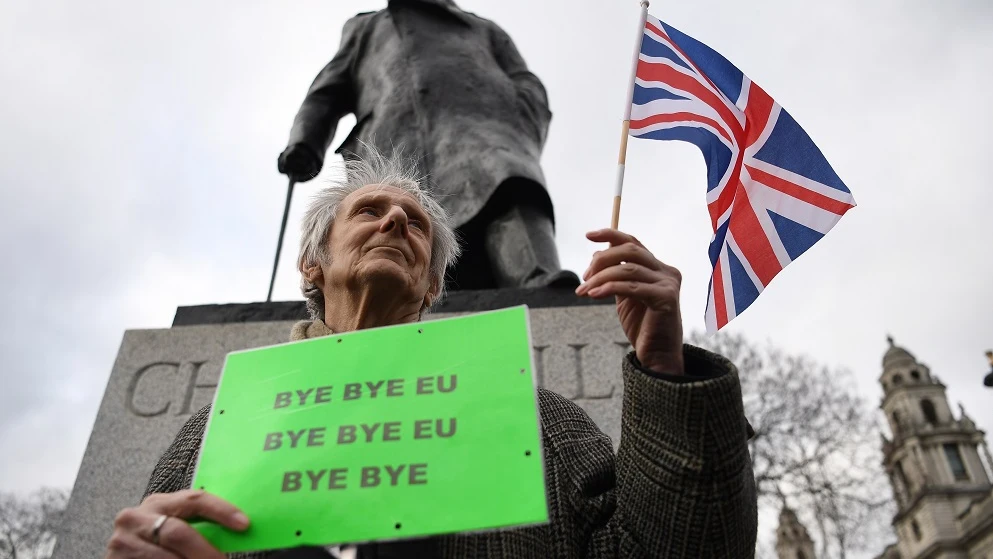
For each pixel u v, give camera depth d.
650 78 2.48
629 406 1.29
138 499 2.90
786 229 2.18
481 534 1.30
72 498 2.89
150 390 3.20
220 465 1.14
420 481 1.06
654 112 2.44
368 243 1.73
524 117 4.83
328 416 1.16
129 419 3.11
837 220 2.12
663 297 1.29
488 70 4.94
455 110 4.61
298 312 3.46
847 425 16.56
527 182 4.11
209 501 1.03
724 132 2.37
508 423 1.10
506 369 1.16
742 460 1.21
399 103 4.73
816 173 2.20
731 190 2.30
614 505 1.38
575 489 1.40
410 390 1.17
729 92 2.42
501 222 4.08
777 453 16.55
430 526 1.01
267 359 1.27
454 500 1.03
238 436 1.17
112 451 3.02
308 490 1.07
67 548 2.78
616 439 2.88
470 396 1.14
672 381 1.23
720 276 2.23
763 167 2.28
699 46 2.51
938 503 52.62
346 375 1.21
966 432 58.50
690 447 1.19
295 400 1.19
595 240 1.37
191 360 3.29
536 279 3.72
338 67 5.23
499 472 1.05
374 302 1.68
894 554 57.66
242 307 3.52
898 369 65.12
